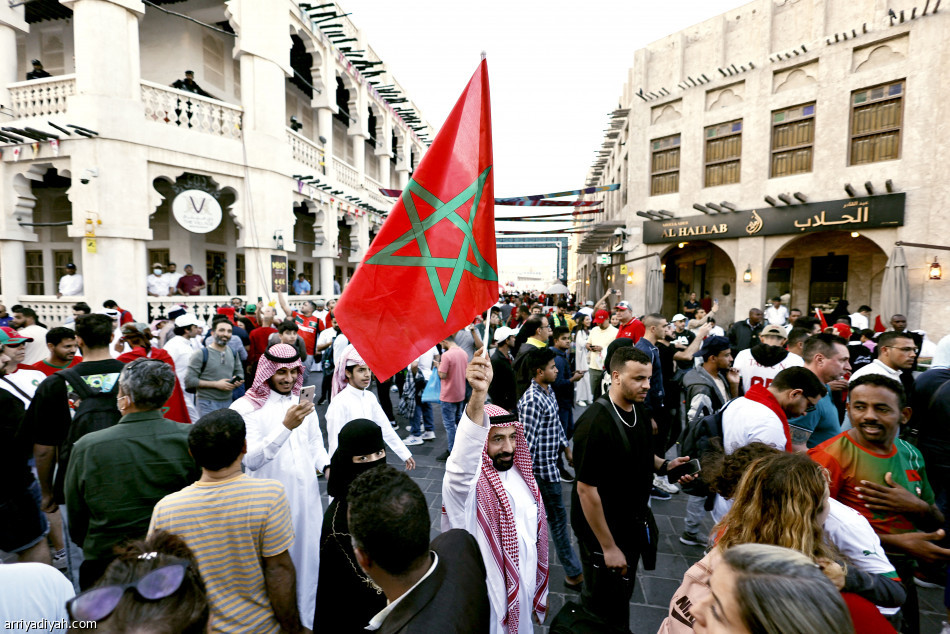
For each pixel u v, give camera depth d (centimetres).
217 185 1127
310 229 1880
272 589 198
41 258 1338
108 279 956
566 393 565
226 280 1390
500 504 208
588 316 995
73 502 212
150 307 1023
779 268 1539
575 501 264
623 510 252
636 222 1570
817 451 250
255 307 983
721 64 1348
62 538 362
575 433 264
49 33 1297
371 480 134
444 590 125
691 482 283
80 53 938
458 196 221
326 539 208
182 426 237
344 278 2155
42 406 293
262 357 317
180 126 1046
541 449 348
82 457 211
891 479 219
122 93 962
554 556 384
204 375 528
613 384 265
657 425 496
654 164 1541
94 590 90
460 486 192
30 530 288
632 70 1667
